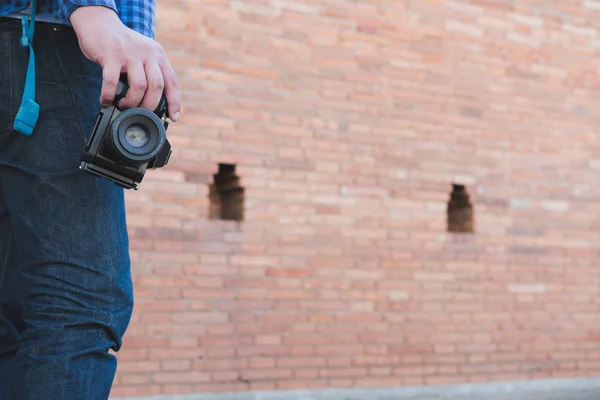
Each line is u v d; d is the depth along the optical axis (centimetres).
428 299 597
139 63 122
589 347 666
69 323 125
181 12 521
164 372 502
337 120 570
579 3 681
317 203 559
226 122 531
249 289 532
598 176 681
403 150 595
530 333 639
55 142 128
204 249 520
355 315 568
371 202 579
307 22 564
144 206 504
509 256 636
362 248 574
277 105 549
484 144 630
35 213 127
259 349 532
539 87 659
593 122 682
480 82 632
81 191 128
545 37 664
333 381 555
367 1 588
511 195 641
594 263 675
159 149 124
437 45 615
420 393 582
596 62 686
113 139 121
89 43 122
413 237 594
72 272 127
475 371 612
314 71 564
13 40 129
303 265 552
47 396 122
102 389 128
